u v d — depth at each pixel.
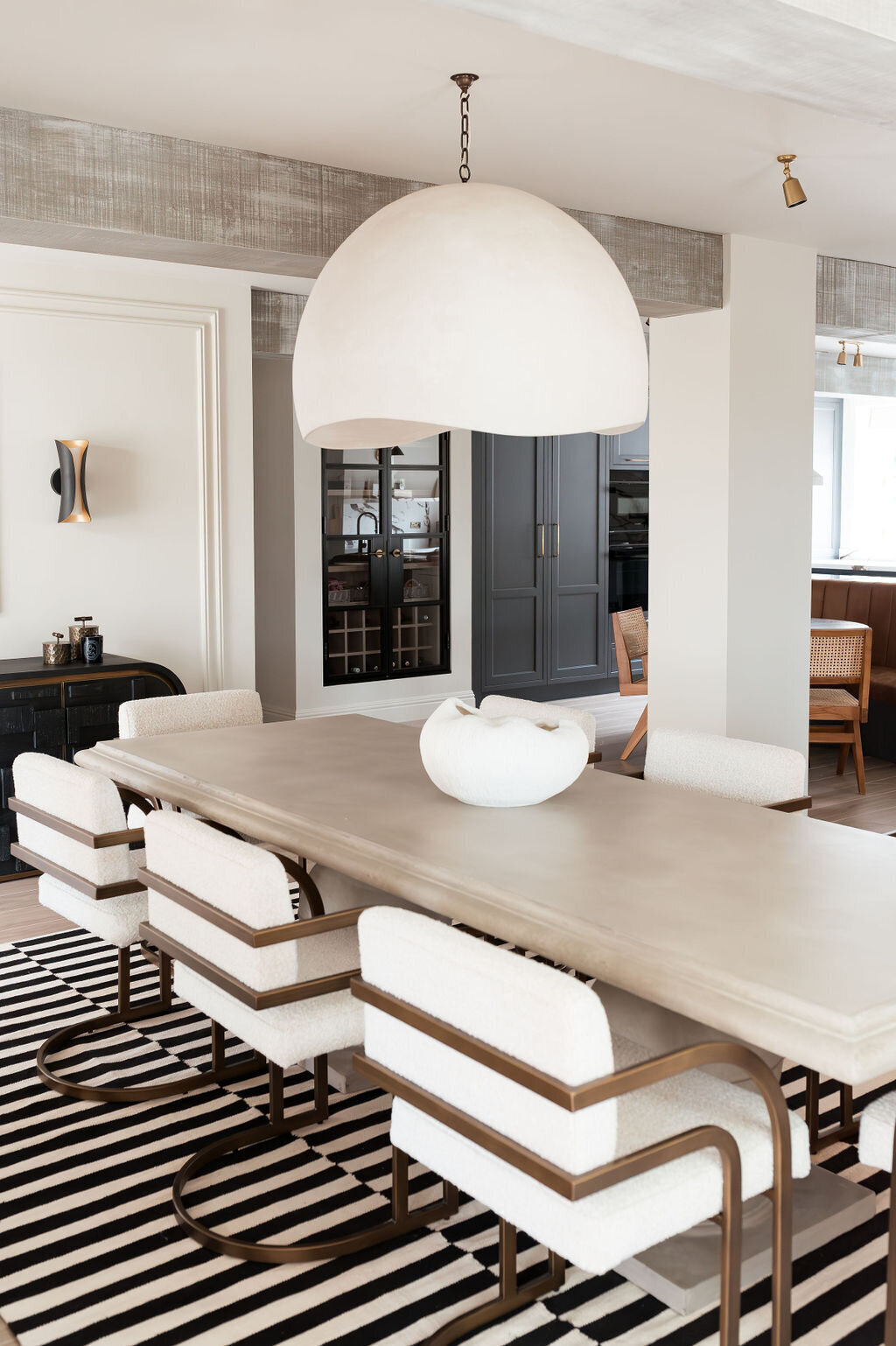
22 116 3.31
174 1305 2.11
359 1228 2.32
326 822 2.53
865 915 1.93
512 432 2.25
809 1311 2.06
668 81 3.08
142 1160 2.61
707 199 4.29
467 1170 1.71
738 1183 1.65
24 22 2.69
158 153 3.55
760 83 2.24
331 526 7.45
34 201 3.35
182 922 2.36
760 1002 1.63
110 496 5.66
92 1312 2.09
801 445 5.24
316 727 3.81
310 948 2.51
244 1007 2.21
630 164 3.84
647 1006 2.39
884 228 4.77
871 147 3.65
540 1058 1.51
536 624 8.61
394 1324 2.05
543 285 2.23
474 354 2.20
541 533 8.55
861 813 5.56
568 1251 1.54
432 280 2.22
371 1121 2.78
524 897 2.01
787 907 1.97
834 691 6.14
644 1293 2.13
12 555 5.41
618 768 6.34
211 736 3.64
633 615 6.66
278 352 6.55
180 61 2.95
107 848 2.78
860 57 2.10
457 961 1.62
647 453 9.10
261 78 3.06
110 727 4.94
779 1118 1.70
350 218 3.97
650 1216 1.57
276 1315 2.07
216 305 5.91
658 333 5.21
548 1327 2.04
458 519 7.97
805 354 5.21
